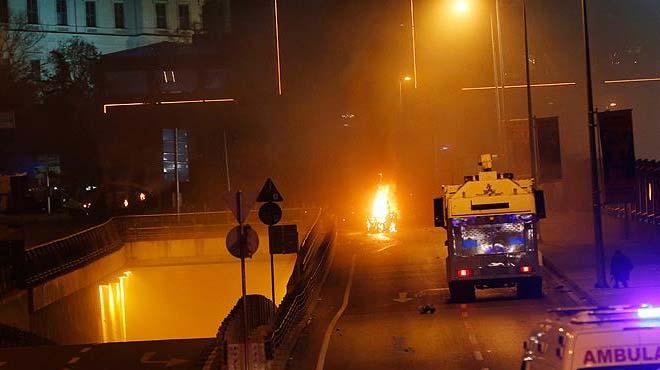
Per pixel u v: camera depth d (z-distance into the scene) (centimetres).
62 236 6322
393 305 3356
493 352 2312
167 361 2489
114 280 5428
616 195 3291
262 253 6059
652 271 3588
